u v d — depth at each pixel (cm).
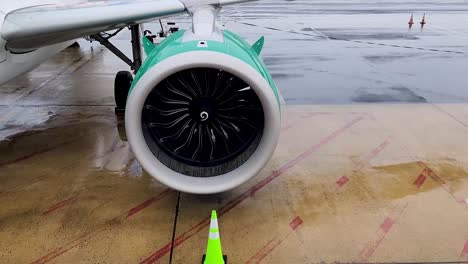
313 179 465
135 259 340
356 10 2167
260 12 2042
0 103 726
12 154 530
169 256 343
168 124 386
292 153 529
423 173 478
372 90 792
